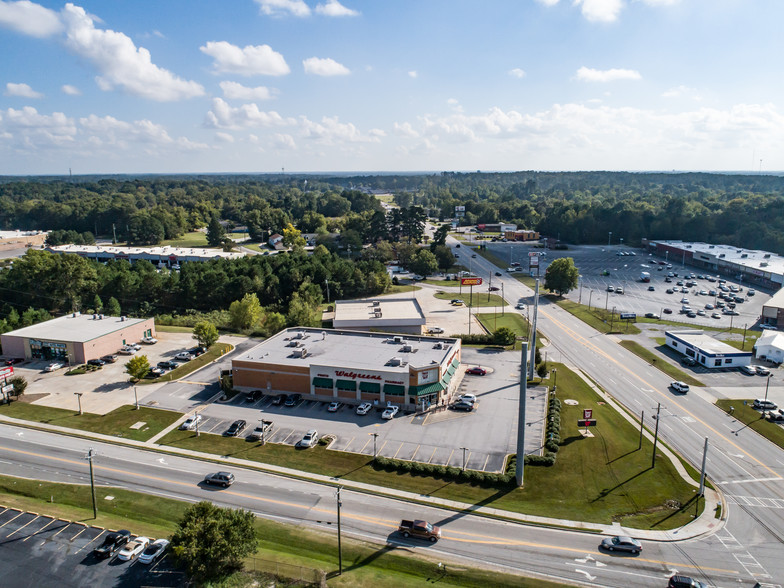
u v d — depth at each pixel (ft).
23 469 210.18
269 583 145.07
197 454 222.69
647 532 173.68
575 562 159.12
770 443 232.73
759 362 336.49
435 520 179.32
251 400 277.44
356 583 147.54
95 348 331.57
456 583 149.69
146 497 191.72
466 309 480.64
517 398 279.49
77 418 255.29
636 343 377.91
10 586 144.15
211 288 492.13
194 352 346.74
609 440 233.96
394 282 594.24
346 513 182.80
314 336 334.44
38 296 471.62
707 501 190.90
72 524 173.88
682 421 253.65
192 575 141.59
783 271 552.82
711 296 522.06
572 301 505.25
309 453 222.89
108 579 147.64
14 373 313.53
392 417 255.70
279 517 180.14
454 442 231.71
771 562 159.43
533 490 196.95
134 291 483.92
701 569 156.35
